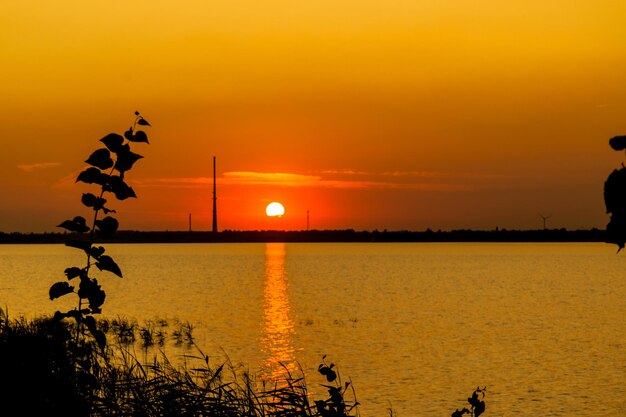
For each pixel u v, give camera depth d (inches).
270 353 1627.7
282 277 5068.9
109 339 1529.3
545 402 1218.6
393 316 2554.1
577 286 4227.4
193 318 2385.6
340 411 418.3
